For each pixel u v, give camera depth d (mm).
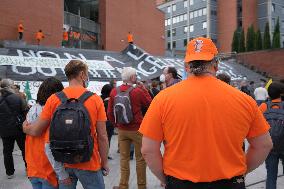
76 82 3732
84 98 3584
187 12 82750
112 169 7859
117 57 25094
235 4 73062
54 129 3381
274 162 4816
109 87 9281
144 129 2387
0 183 6828
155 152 2369
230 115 2242
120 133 5824
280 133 4652
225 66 36469
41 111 3906
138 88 5703
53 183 3850
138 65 24234
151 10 46312
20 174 7484
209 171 2203
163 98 2350
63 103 3514
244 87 19641
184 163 2250
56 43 29219
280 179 6906
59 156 3404
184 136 2246
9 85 7145
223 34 75312
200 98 2254
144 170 5801
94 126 3600
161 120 2340
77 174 3576
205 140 2215
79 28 34562
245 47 52469
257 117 2346
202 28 78312
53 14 28922
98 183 3652
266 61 38906
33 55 20578
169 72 6305
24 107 7051
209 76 2361
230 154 2242
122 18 40156
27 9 26484
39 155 3832
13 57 19484
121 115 5609
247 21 72438
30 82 17438
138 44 43375
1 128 6934
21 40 24859
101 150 3697
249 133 2371
